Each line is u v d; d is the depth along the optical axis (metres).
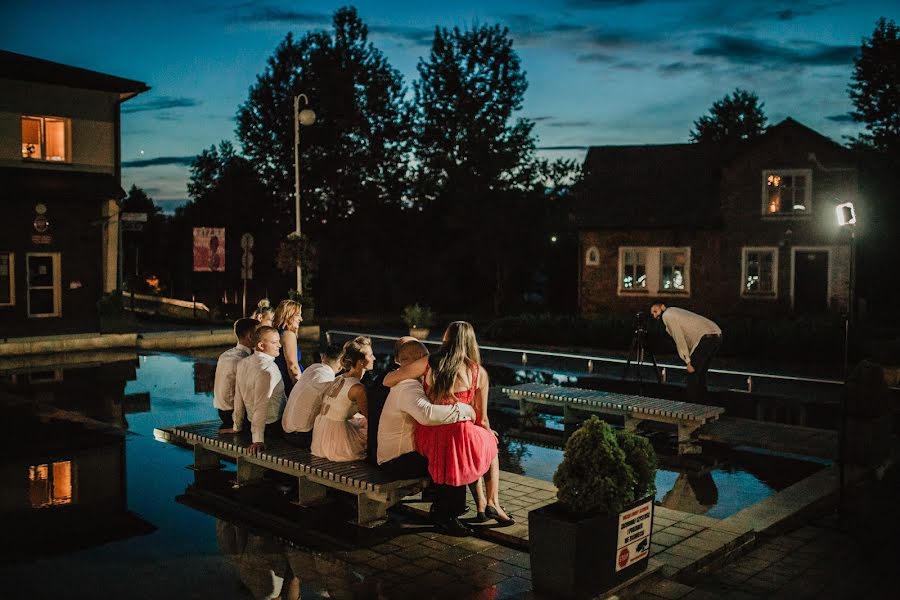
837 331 18.69
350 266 42.72
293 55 43.12
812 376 16.50
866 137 41.09
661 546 6.07
